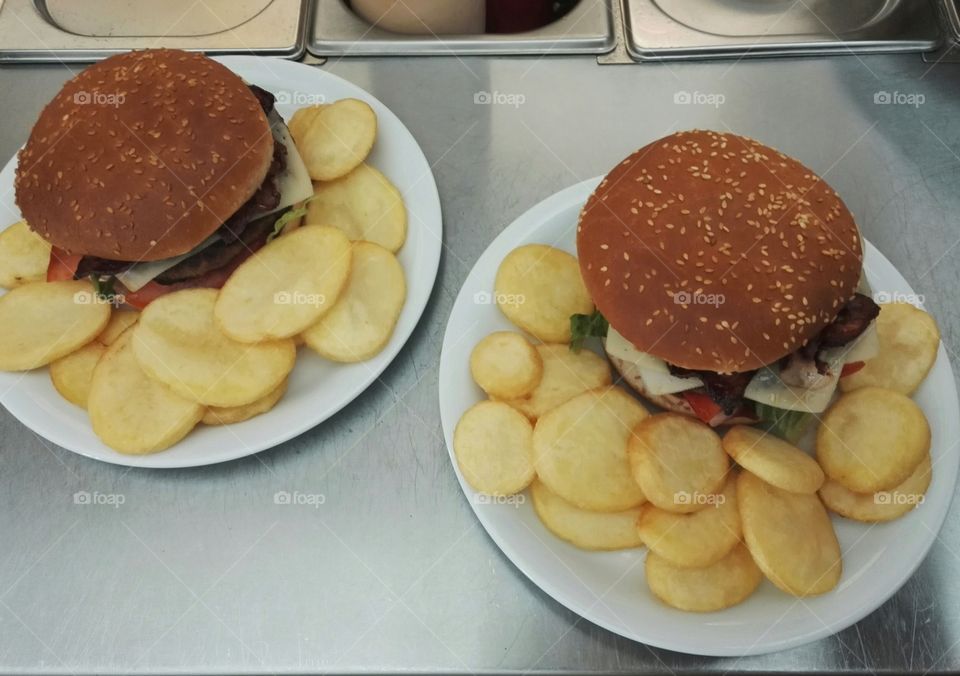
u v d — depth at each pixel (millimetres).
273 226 390
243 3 521
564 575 318
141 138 348
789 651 327
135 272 367
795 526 312
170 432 339
